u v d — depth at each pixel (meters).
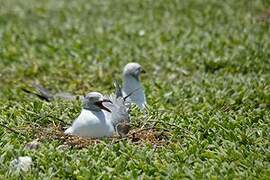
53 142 12.25
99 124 12.22
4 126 12.79
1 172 11.39
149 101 15.45
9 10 28.17
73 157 11.80
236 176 11.20
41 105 14.50
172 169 11.37
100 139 12.33
